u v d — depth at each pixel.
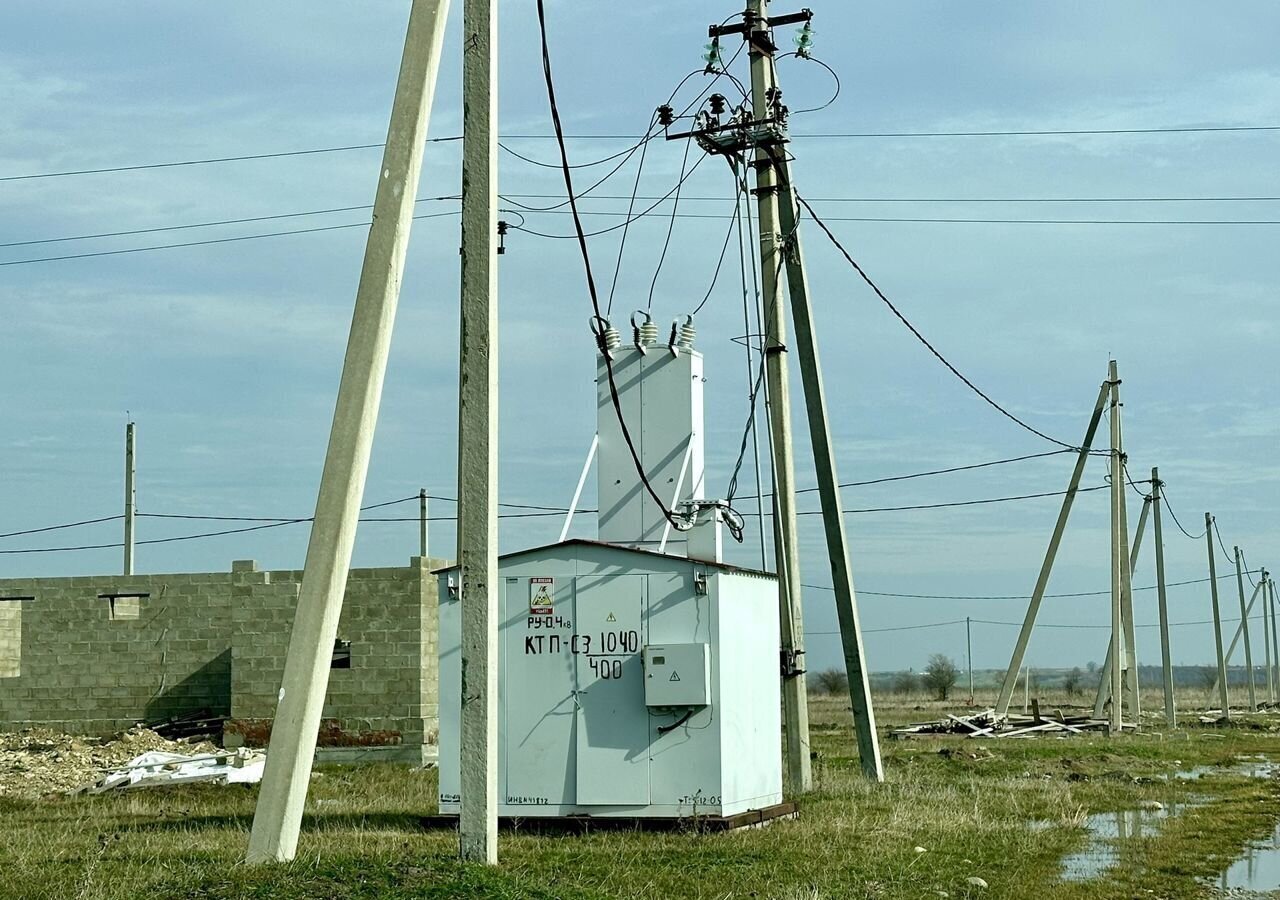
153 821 19.03
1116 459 47.94
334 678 31.41
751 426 21.08
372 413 11.67
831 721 60.72
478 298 12.05
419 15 12.09
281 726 11.47
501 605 17.03
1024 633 51.09
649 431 19.38
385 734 31.09
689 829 16.06
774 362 22.97
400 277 11.85
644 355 19.52
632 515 19.23
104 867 12.43
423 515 52.06
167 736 32.59
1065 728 48.72
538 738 16.72
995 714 51.31
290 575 32.31
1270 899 13.21
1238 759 34.03
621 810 16.44
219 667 33.38
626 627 16.69
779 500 22.83
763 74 22.80
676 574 16.67
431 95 12.09
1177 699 111.00
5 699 34.00
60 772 27.42
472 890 10.60
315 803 20.72
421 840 14.86
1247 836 17.75
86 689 33.75
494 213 12.22
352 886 10.54
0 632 36.12
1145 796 23.14
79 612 33.97
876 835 16.44
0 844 15.22
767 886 12.71
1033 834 17.20
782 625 22.56
